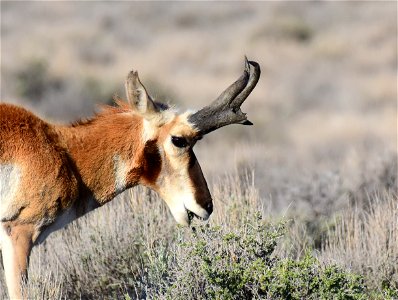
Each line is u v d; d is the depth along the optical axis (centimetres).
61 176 2445
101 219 3005
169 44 16512
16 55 11631
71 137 2523
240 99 2527
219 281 2319
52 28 17350
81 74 11231
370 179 4041
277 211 3762
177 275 2434
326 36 17000
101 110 2616
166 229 3023
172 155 2564
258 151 5478
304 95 12306
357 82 13038
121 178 2581
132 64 14488
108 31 18450
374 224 3105
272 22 17412
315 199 3719
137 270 2873
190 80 13200
